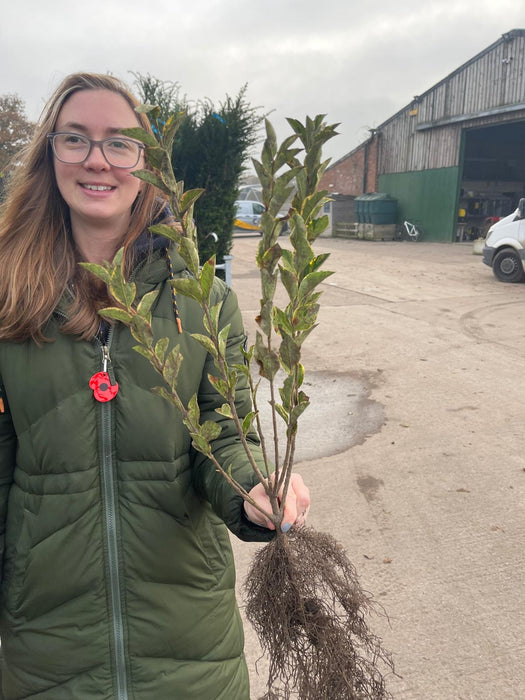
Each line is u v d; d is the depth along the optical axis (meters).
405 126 23.16
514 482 3.60
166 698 1.13
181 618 1.15
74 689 1.12
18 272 1.07
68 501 1.08
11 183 1.17
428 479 3.67
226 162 6.27
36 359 1.06
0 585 1.14
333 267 14.11
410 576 2.73
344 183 26.42
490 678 2.17
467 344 6.88
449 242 21.61
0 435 1.10
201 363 1.14
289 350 0.69
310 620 0.94
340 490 3.56
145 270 1.11
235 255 17.36
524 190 25.14
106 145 1.08
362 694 0.97
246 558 2.88
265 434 4.42
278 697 1.01
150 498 1.10
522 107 17.88
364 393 5.31
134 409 1.08
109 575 1.10
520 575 2.73
